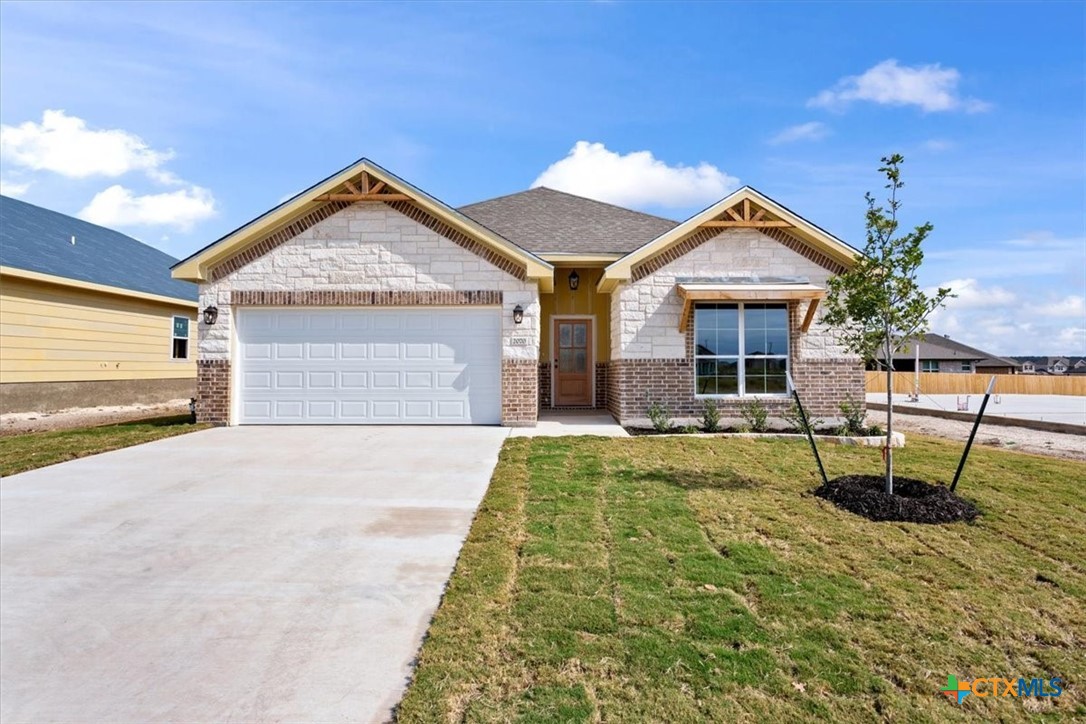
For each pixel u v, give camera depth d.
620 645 3.69
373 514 6.42
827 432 12.08
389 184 12.68
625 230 16.33
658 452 9.70
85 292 17.36
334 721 3.06
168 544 5.53
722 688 3.26
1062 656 3.62
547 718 3.00
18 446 10.17
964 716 3.07
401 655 3.69
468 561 5.04
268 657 3.67
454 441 10.80
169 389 21.09
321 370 12.95
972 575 4.81
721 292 12.06
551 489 7.32
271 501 6.89
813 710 3.09
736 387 12.87
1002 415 18.69
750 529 5.89
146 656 3.67
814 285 12.91
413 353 12.95
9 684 3.38
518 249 12.62
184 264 12.59
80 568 4.99
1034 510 6.60
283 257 12.85
